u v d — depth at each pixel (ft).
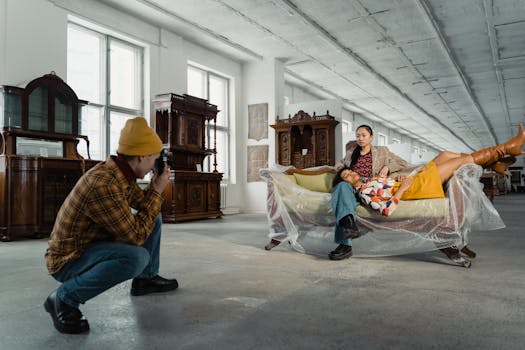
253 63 35.22
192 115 26.45
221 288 7.91
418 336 5.28
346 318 6.04
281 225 12.64
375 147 12.42
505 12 24.70
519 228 18.39
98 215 5.24
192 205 25.08
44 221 16.85
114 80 25.23
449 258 10.43
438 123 63.62
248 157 35.17
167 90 27.71
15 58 18.98
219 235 17.01
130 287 8.10
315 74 39.11
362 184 11.09
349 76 39.32
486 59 33.81
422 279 8.59
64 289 5.49
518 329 5.50
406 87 42.73
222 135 34.53
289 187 12.58
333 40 28.86
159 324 5.85
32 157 16.58
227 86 34.94
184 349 4.91
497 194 61.98
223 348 4.93
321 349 4.88
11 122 17.15
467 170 10.30
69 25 22.61
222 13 25.55
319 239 14.37
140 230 5.52
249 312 6.38
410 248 11.07
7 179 16.07
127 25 24.89
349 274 9.14
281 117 35.27
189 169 26.55
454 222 10.07
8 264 10.78
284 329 5.58
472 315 6.12
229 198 33.55
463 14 25.12
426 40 29.19
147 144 5.51
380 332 5.44
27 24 19.51
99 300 7.13
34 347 5.03
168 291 7.71
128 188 6.14
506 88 43.60
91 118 23.63
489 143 88.17
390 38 28.86
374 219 10.93
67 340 5.26
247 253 12.18
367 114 57.47
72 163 17.97
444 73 37.35
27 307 6.82
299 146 34.35
